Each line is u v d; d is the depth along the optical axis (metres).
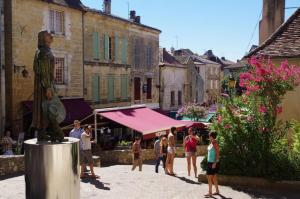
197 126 27.44
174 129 14.28
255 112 12.19
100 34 28.03
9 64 20.55
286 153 12.05
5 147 16.28
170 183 12.31
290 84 11.80
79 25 25.39
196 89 50.72
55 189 7.00
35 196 7.03
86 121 22.42
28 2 21.39
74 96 25.06
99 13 27.14
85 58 26.41
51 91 7.49
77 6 25.05
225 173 12.15
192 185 12.09
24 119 21.17
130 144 22.36
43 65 7.45
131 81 32.81
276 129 12.16
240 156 12.05
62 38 23.89
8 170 13.27
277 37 14.69
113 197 10.48
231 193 11.05
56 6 23.25
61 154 7.02
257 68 11.91
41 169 6.97
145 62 35.28
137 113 24.08
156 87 37.72
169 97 42.44
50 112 7.41
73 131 12.73
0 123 19.38
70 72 24.69
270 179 11.59
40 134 7.52
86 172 13.77
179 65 44.59
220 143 12.38
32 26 21.73
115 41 29.94
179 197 10.65
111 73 29.59
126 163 18.67
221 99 13.06
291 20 15.16
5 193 10.48
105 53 28.77
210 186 10.70
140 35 34.06
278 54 13.78
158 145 14.55
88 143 12.61
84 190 11.13
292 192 11.17
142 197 10.55
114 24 29.69
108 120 22.86
